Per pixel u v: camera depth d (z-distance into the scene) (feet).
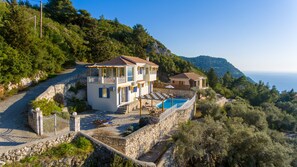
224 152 56.49
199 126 59.47
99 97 86.17
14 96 67.51
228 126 71.46
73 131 43.91
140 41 246.68
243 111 102.42
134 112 83.46
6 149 34.14
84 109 82.89
